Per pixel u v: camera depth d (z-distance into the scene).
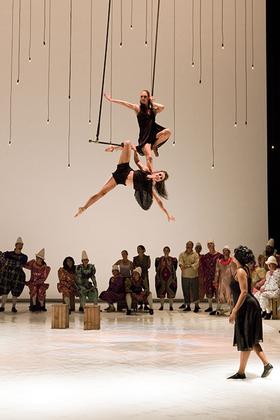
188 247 15.75
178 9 17.48
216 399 6.38
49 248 16.95
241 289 7.36
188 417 5.71
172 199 17.42
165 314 14.89
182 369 7.91
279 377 7.44
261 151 17.73
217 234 17.61
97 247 17.12
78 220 17.08
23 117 16.94
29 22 16.98
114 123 17.27
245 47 17.69
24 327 12.04
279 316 13.23
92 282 15.55
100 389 6.80
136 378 7.37
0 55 16.83
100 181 17.16
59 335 10.96
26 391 6.69
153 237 17.36
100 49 17.23
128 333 11.26
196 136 17.55
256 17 17.69
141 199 8.42
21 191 16.89
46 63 17.03
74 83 17.14
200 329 11.87
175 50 17.48
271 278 13.34
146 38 17.33
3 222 16.80
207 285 15.46
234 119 17.67
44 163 16.98
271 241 14.65
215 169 17.61
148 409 5.98
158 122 17.42
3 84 16.83
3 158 16.81
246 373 7.68
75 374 7.58
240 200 17.69
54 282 16.95
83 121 17.16
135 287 14.91
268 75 18.03
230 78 17.66
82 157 17.14
